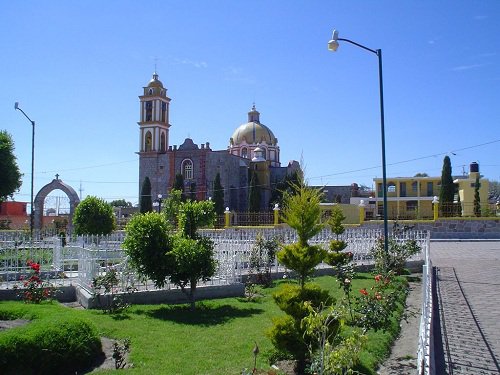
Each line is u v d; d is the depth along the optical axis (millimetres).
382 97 17516
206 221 12805
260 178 70562
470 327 10320
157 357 8273
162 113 71875
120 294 12922
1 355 7402
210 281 14906
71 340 8070
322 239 24109
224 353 8469
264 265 17094
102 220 28578
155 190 68688
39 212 41969
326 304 8109
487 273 17641
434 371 7625
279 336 7703
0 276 14836
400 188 56188
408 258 19547
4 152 25766
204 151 66062
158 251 12422
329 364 5902
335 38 17203
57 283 14633
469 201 49094
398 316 11344
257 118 82125
